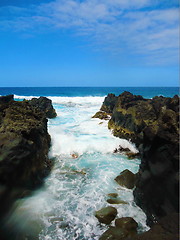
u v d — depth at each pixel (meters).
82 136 10.98
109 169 7.28
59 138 9.79
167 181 3.99
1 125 6.11
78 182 6.27
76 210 4.84
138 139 9.38
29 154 5.33
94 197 5.43
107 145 9.38
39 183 5.89
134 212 4.80
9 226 3.95
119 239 3.68
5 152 4.56
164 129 4.30
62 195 5.49
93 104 26.02
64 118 16.62
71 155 8.59
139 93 56.38
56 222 4.38
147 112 9.73
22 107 8.02
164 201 4.04
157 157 4.32
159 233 3.27
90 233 4.09
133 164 7.81
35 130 6.35
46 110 16.31
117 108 12.20
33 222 4.32
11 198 4.29
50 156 8.34
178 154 3.81
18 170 4.73
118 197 5.45
